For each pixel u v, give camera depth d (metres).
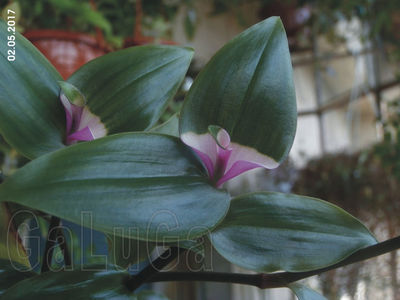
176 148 0.19
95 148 0.17
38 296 0.18
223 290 1.05
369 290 0.84
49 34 0.39
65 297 0.18
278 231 0.19
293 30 1.27
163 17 0.77
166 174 0.18
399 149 0.89
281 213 0.20
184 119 0.19
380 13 1.08
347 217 0.20
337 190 1.02
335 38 1.27
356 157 1.03
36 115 0.20
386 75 1.27
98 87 0.21
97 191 0.17
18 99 0.20
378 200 0.96
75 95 0.20
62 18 0.58
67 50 0.40
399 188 0.95
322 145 1.45
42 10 0.56
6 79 0.20
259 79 0.19
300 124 1.47
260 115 0.19
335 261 0.19
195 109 0.19
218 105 0.19
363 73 1.33
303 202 0.20
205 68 0.19
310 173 1.08
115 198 0.17
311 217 0.20
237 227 0.19
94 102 0.21
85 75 0.21
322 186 1.04
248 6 1.21
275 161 0.19
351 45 1.33
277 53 0.20
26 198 0.16
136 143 0.18
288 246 0.19
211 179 0.19
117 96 0.21
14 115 0.20
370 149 0.99
